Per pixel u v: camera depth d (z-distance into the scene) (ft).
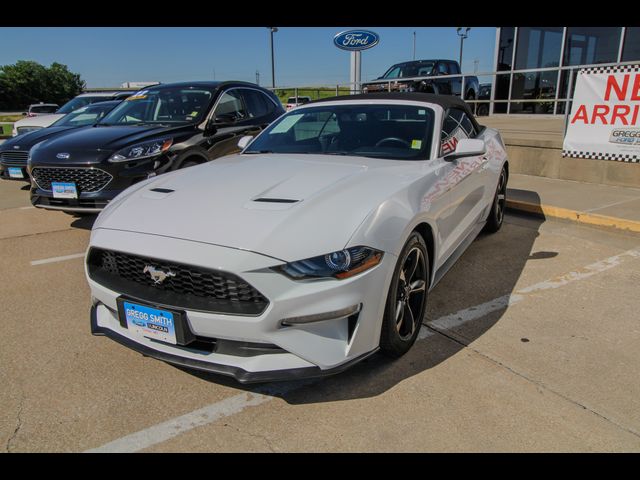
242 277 7.05
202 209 8.29
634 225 16.44
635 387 8.35
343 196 8.42
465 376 8.71
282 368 7.42
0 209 22.31
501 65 46.91
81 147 16.17
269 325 7.15
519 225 18.38
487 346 9.73
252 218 7.78
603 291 12.26
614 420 7.54
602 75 21.95
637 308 11.30
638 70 20.79
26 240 17.34
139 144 16.52
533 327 10.48
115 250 8.00
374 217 8.06
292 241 7.34
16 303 12.00
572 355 9.36
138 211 8.70
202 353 7.77
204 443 7.22
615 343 9.78
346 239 7.57
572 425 7.43
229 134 19.92
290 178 9.35
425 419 7.61
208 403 8.12
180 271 7.59
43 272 14.17
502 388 8.34
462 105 14.17
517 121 39.99
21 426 7.55
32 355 9.57
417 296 9.70
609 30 39.81
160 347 8.06
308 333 7.40
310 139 12.49
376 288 7.84
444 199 10.52
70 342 10.09
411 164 10.54
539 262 14.38
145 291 7.93
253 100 22.29
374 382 8.59
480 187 13.91
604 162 22.89
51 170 16.30
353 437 7.27
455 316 11.05
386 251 7.98
